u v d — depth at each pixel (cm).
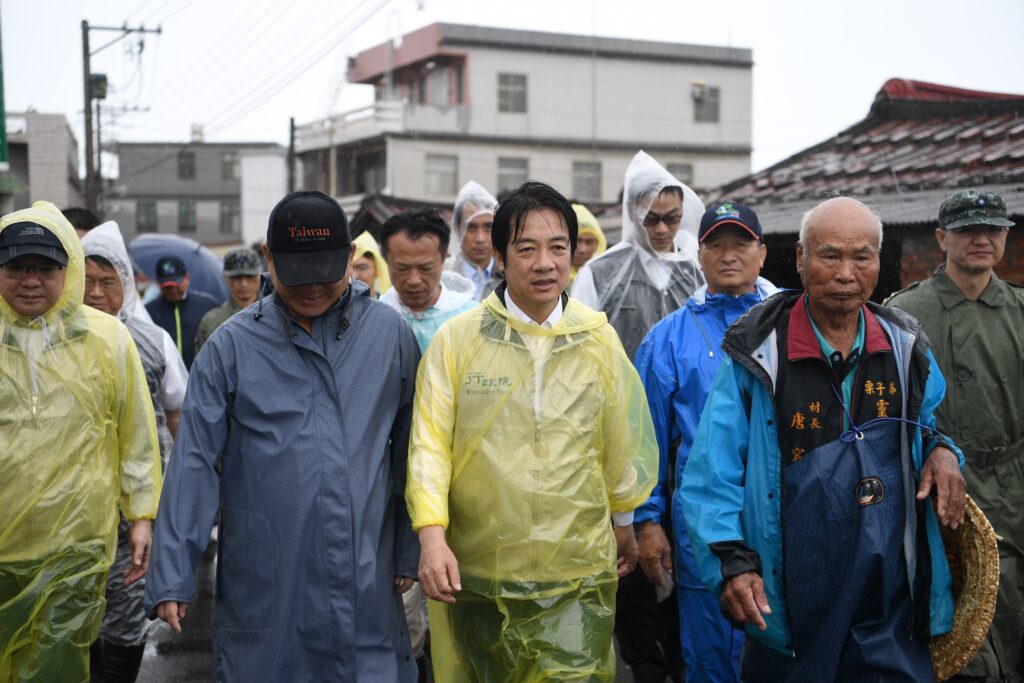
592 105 3694
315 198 330
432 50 3603
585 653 339
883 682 313
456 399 343
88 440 397
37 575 385
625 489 359
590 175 3706
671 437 453
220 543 340
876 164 1040
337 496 330
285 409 333
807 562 317
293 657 329
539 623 338
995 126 1041
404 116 3528
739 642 418
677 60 3766
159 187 4847
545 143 3647
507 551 336
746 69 3838
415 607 459
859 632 316
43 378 389
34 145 3231
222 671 335
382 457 342
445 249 489
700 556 322
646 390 455
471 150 3584
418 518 326
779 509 319
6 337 388
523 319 342
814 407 317
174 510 327
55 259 383
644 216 525
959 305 454
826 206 315
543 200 337
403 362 353
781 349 321
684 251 547
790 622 321
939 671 326
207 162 4866
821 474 314
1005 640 447
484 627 349
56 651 385
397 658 345
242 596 333
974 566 315
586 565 341
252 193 4794
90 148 2603
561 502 336
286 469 330
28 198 3244
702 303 455
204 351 338
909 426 318
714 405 331
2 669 383
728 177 3831
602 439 353
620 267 534
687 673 427
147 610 323
